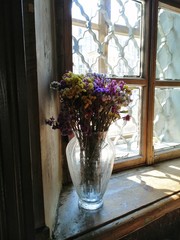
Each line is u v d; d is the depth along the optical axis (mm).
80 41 665
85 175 524
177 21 897
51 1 550
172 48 906
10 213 335
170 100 941
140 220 546
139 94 812
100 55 719
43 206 391
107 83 482
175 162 900
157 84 831
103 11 705
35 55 347
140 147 842
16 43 310
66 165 671
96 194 543
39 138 371
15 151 328
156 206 582
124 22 760
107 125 495
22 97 325
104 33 720
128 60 787
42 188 385
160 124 928
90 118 471
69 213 535
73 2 633
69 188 664
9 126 320
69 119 466
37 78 357
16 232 344
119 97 468
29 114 350
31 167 354
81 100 446
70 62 624
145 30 774
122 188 669
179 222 705
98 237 470
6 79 311
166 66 900
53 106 532
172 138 973
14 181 332
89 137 489
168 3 805
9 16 301
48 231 402
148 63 790
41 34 403
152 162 864
